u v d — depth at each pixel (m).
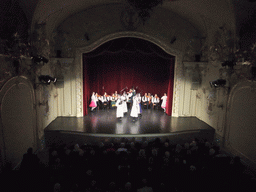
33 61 7.48
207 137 9.35
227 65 7.76
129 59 13.15
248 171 6.88
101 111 12.29
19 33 6.54
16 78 6.34
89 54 10.62
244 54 7.23
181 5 9.04
